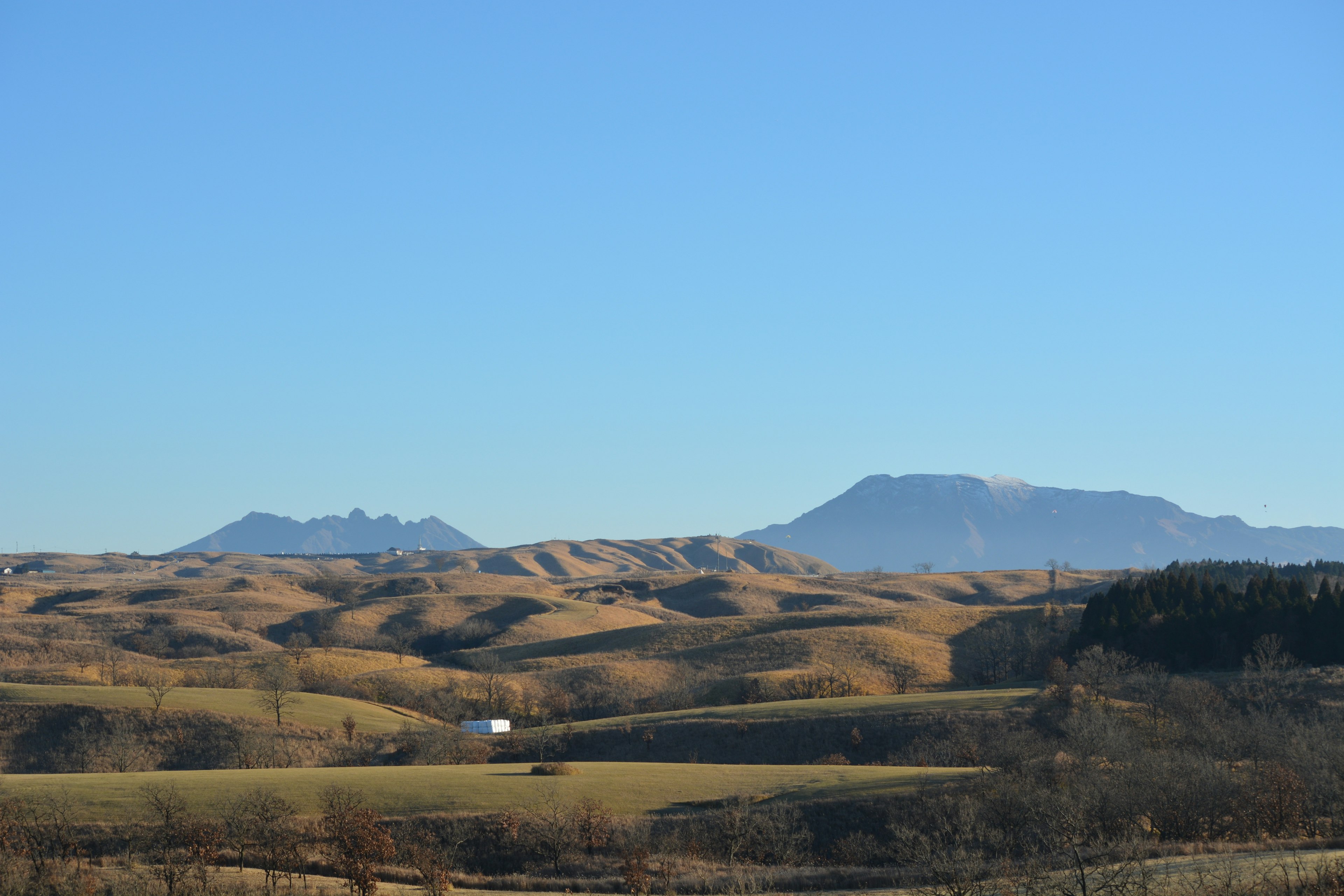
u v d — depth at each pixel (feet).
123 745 284.00
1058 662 367.45
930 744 285.43
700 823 195.62
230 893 141.69
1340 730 236.22
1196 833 173.58
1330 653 376.07
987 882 121.60
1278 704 314.76
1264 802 179.42
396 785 212.64
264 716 325.01
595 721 352.28
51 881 147.64
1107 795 174.60
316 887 147.43
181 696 341.82
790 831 194.59
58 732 299.38
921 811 196.85
